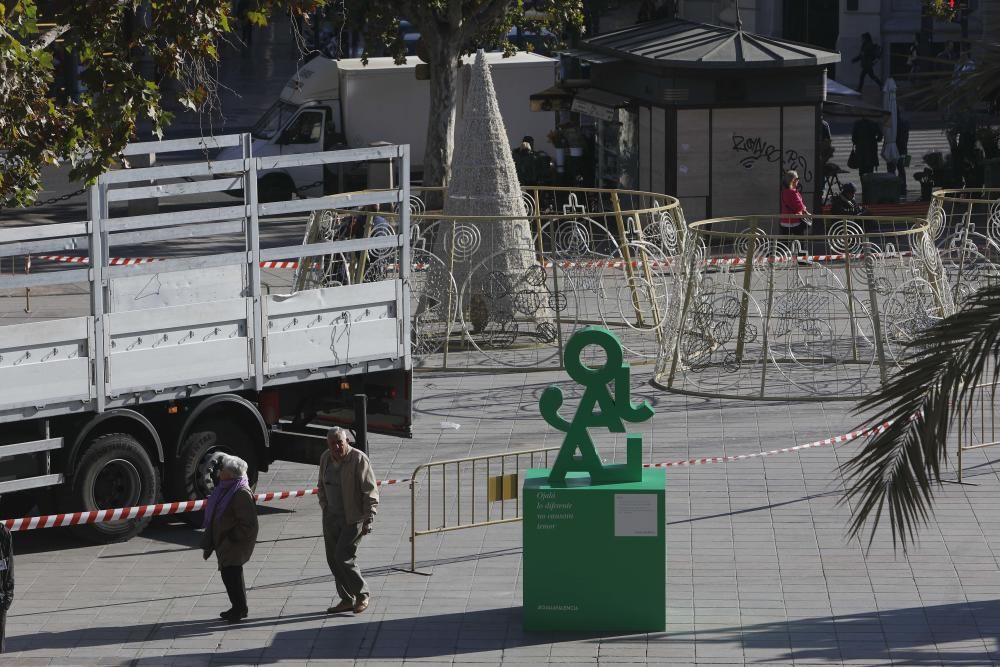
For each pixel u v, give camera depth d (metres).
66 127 35.41
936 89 24.17
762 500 38.94
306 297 38.69
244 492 30.77
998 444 43.44
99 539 36.41
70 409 35.16
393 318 40.25
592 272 59.00
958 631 29.69
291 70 151.75
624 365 30.00
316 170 94.75
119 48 36.62
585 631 30.11
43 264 75.44
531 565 30.03
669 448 44.19
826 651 28.75
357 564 34.59
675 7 130.38
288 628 30.69
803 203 77.38
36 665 28.75
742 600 31.70
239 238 84.50
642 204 67.75
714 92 80.12
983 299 23.03
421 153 99.00
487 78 59.31
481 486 40.94
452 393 52.12
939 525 36.53
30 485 35.06
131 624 31.02
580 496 29.81
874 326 51.00
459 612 31.44
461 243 58.84
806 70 80.31
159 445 37.12
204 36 38.03
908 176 100.06
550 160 95.19
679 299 54.38
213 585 33.50
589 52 88.44
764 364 50.53
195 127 119.62
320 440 39.75
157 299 38.94
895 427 22.77
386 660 28.84
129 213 86.31
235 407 38.25
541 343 59.72
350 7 84.94
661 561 29.77
